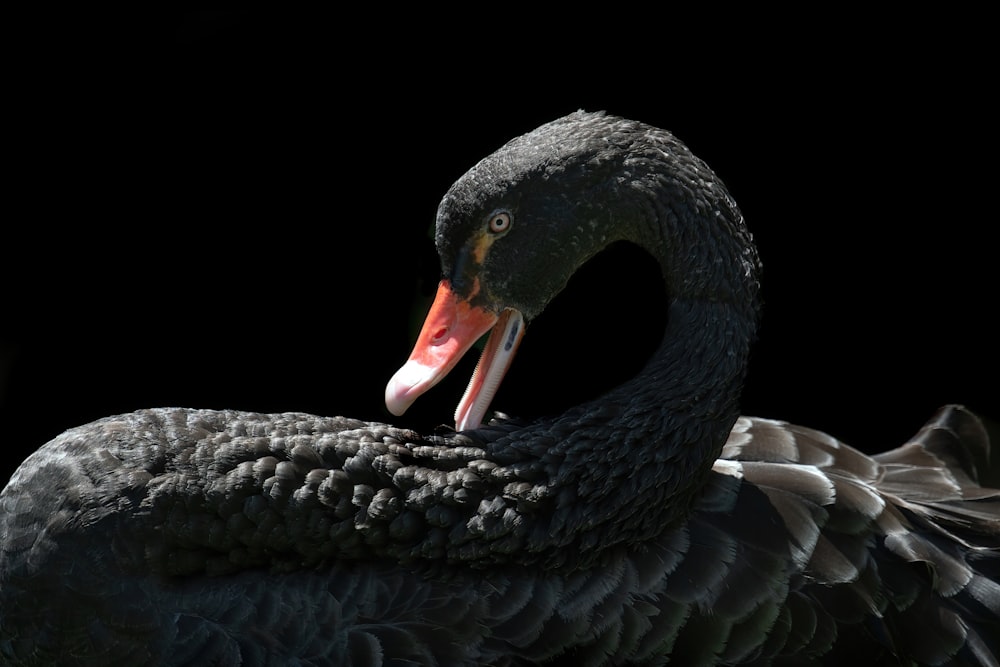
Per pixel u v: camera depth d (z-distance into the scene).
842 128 8.12
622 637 4.03
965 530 4.46
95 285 7.99
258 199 8.15
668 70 8.13
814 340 7.84
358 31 8.20
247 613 3.94
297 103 8.23
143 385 7.76
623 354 7.58
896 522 4.32
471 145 8.03
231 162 8.21
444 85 8.16
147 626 3.88
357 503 4.02
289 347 7.83
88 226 8.08
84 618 3.87
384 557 4.07
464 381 7.49
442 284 4.42
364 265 7.98
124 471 3.94
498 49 8.17
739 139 8.11
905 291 7.89
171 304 7.97
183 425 4.12
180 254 8.05
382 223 8.03
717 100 8.16
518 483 4.08
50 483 3.95
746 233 4.33
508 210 4.23
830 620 4.10
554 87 8.12
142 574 3.89
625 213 4.22
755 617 4.06
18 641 3.97
